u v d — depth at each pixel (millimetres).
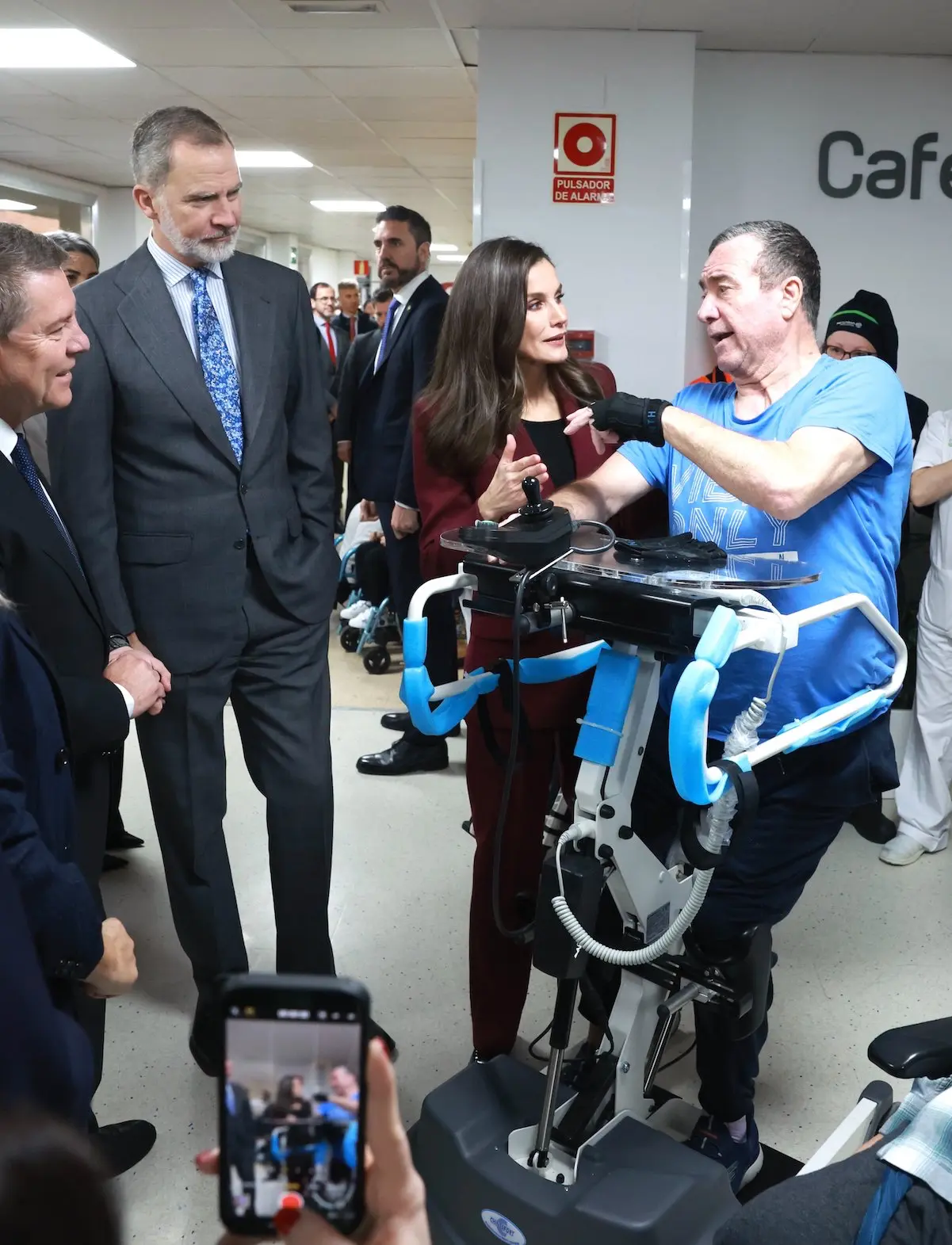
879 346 3365
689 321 4523
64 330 1724
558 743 2123
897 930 2961
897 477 1757
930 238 4461
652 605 1417
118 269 2150
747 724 1486
